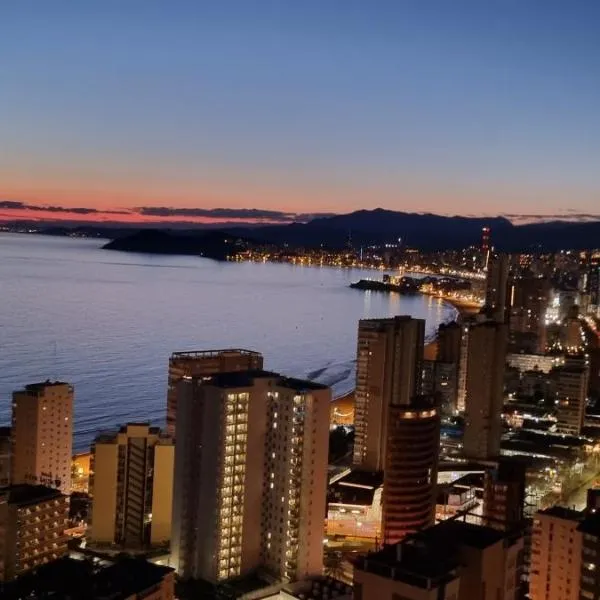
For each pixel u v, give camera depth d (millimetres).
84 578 168875
